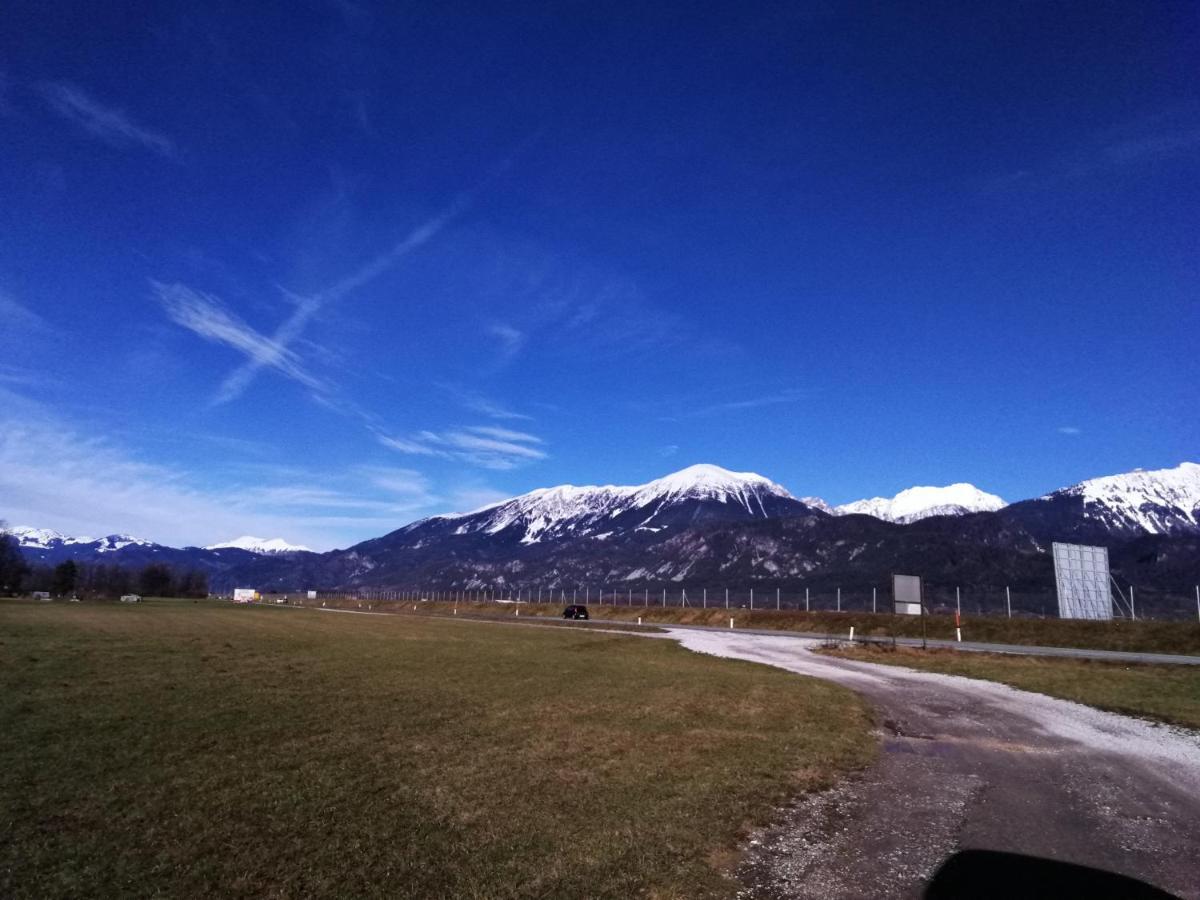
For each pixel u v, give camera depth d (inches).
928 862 370.3
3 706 757.9
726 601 4180.6
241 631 2146.9
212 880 337.4
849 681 1172.5
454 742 638.5
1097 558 2326.5
